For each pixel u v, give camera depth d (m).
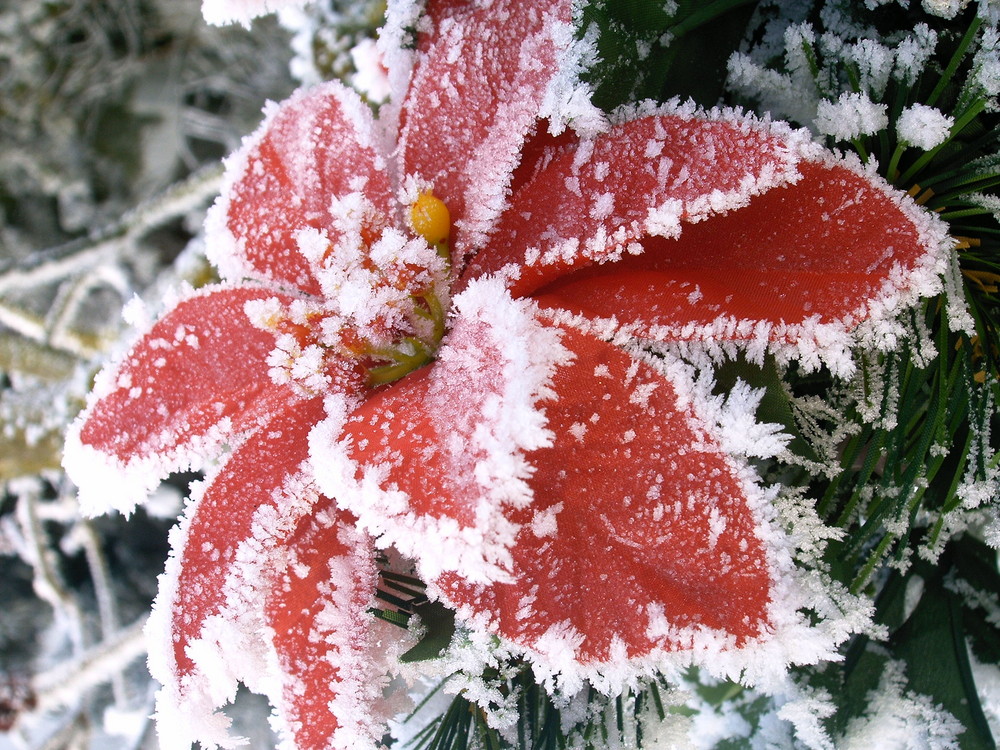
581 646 0.24
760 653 0.23
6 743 0.59
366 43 0.32
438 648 0.27
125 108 0.66
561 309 0.24
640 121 0.25
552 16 0.25
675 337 0.24
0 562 0.65
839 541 0.27
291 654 0.26
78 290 0.58
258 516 0.25
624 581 0.24
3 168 0.66
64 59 0.64
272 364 0.26
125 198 0.67
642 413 0.24
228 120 0.65
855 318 0.24
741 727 0.30
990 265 0.27
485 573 0.22
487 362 0.23
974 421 0.26
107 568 0.60
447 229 0.26
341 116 0.27
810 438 0.27
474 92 0.26
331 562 0.26
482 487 0.22
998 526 0.27
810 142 0.23
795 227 0.24
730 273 0.25
